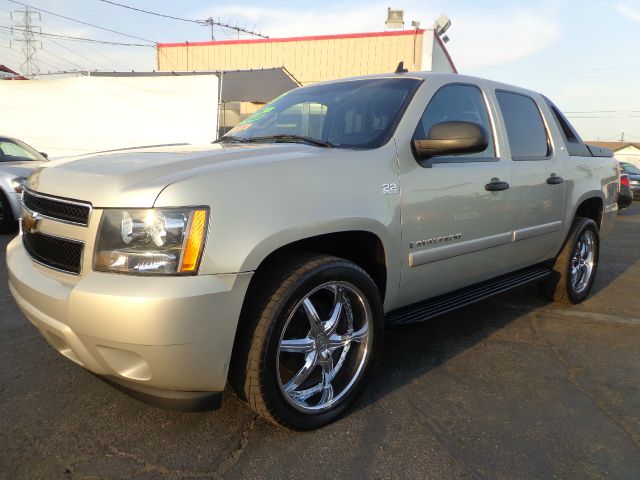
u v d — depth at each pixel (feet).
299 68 58.29
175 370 6.41
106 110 40.88
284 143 9.31
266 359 7.00
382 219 8.29
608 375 10.26
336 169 7.93
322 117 10.28
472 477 6.93
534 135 12.67
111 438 7.51
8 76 45.01
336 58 56.80
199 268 6.36
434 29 53.01
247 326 7.03
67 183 7.19
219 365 6.68
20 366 9.75
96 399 8.60
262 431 7.81
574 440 7.88
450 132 8.59
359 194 8.02
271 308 6.99
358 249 8.90
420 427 8.09
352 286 8.00
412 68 54.03
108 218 6.48
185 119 40.06
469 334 12.28
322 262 7.52
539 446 7.68
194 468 6.90
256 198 6.89
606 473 7.09
